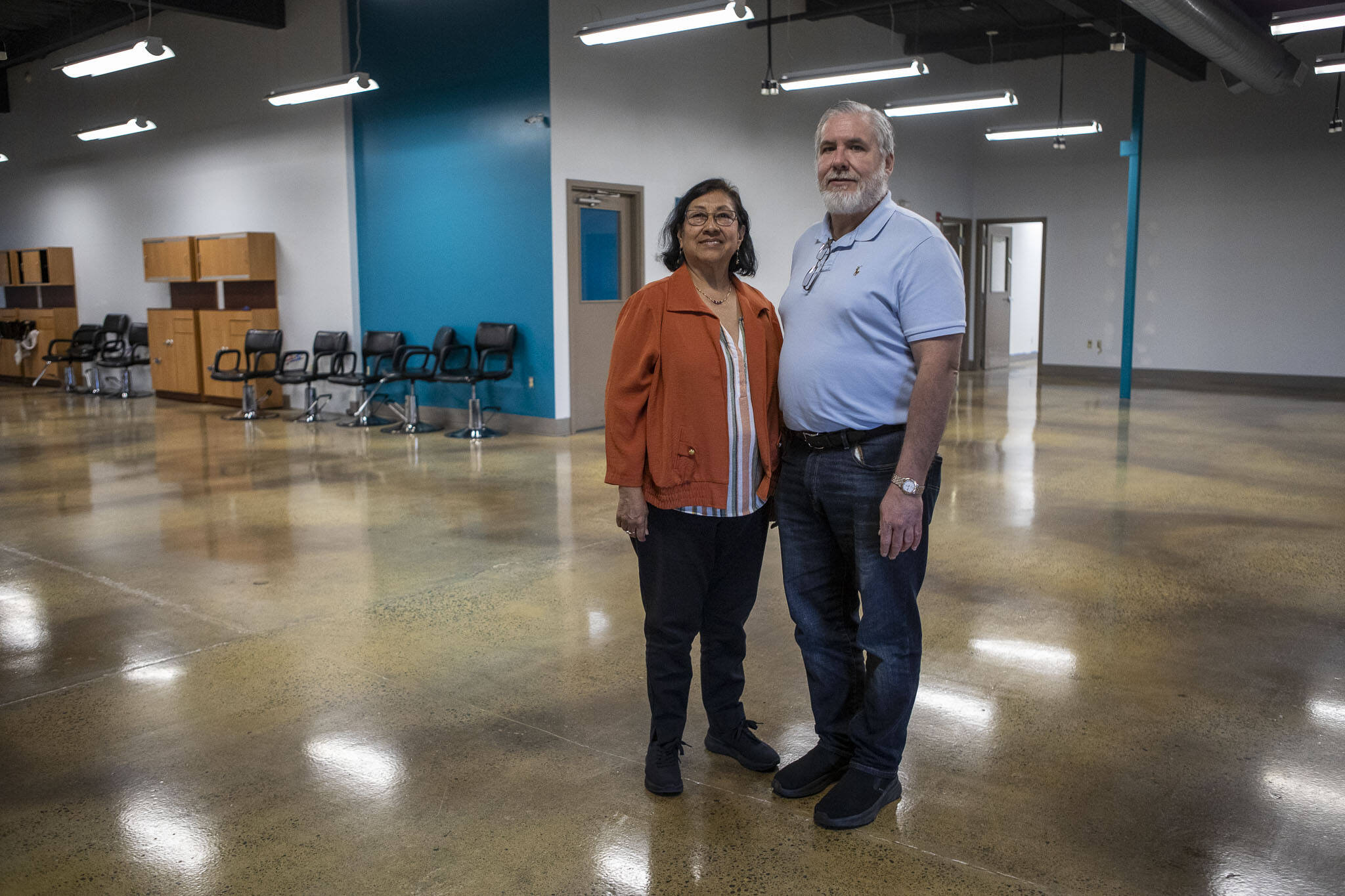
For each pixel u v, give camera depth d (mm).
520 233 7801
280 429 8438
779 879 1917
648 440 2143
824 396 2064
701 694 2455
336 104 8898
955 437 7680
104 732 2590
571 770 2373
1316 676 2902
